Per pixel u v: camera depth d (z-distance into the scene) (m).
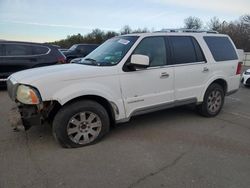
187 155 3.79
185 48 5.07
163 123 5.22
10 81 4.16
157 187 2.98
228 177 3.20
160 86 4.68
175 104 4.98
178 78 4.91
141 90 4.46
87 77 3.93
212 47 5.56
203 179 3.15
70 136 3.92
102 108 4.11
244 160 3.65
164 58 4.75
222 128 4.99
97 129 4.14
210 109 5.62
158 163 3.54
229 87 5.92
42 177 3.17
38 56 9.30
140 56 4.08
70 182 3.08
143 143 4.21
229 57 5.90
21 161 3.57
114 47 4.67
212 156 3.76
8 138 4.37
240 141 4.34
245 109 6.54
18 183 3.04
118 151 3.90
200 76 5.26
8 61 8.83
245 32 49.12
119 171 3.33
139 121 5.32
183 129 4.89
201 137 4.50
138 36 4.55
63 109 3.83
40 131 4.67
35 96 3.63
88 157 3.70
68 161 3.58
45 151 3.88
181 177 3.20
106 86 4.09
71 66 4.36
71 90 3.78
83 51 17.59
